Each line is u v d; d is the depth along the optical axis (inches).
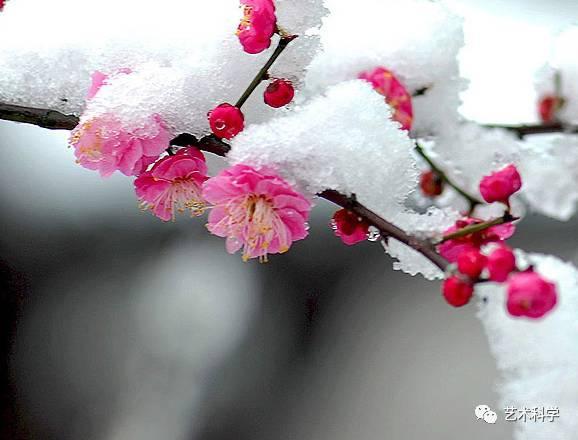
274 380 48.1
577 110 26.9
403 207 22.3
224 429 46.7
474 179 25.6
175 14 22.3
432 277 22.5
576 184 26.8
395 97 23.3
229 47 22.0
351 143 21.3
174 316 48.4
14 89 22.6
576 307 22.8
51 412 48.4
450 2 40.3
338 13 24.0
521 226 45.4
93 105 21.4
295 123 21.2
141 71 21.7
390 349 47.0
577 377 22.7
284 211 21.0
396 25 24.0
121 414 47.4
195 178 21.6
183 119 21.7
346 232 21.9
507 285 19.9
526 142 26.5
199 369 47.6
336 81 23.6
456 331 46.0
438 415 43.4
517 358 23.0
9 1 22.7
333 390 47.1
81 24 22.5
